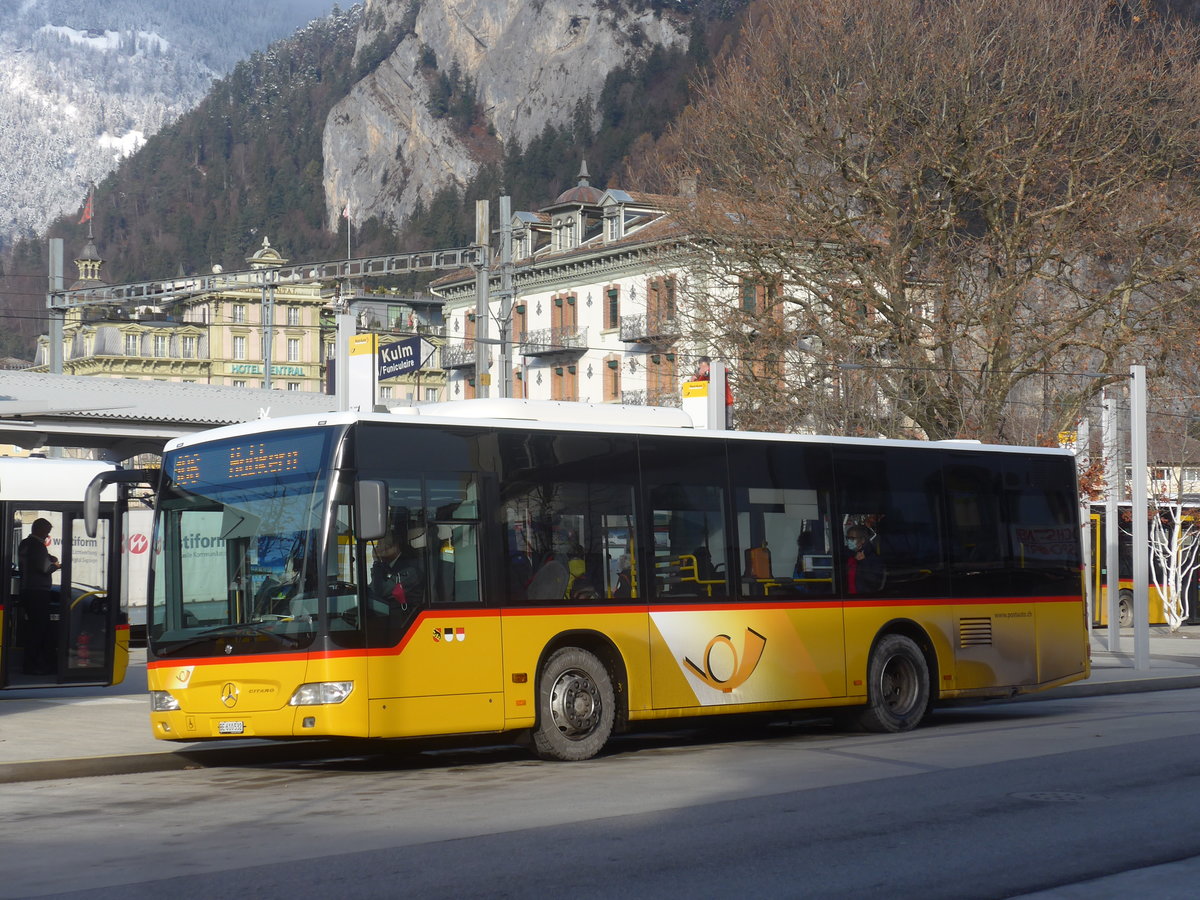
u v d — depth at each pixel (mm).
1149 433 42938
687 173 40312
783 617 15859
